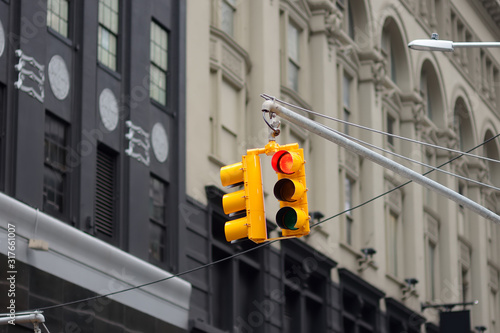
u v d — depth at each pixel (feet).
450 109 235.40
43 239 109.40
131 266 123.75
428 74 231.50
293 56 177.68
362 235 193.16
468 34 256.11
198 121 145.48
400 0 216.13
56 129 116.98
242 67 158.61
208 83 149.18
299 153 61.77
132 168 128.06
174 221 136.36
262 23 164.45
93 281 117.50
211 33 151.33
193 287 138.10
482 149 254.47
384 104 207.21
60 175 116.88
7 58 110.01
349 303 185.06
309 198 175.63
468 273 238.89
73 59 120.67
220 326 145.18
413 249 209.15
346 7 199.00
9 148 108.27
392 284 200.34
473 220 245.86
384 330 193.77
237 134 156.56
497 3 260.62
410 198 212.23
